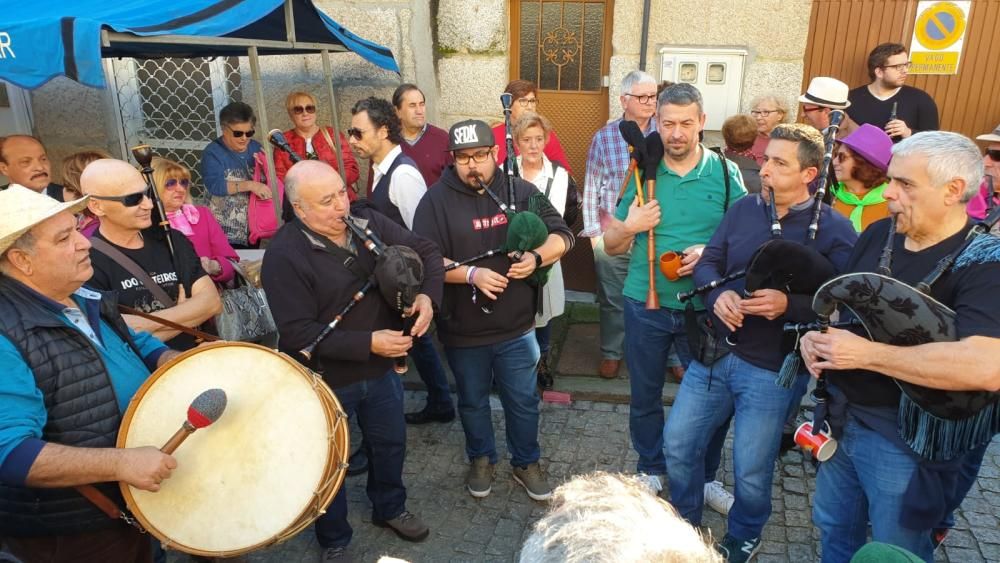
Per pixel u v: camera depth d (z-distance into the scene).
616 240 3.13
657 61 5.00
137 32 2.81
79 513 1.98
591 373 4.52
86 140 5.88
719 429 3.16
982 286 1.81
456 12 5.17
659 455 3.32
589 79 5.33
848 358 1.96
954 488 2.04
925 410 1.89
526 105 4.62
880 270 2.05
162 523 1.92
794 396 2.64
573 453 3.76
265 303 3.69
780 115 4.47
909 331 1.87
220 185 4.68
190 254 2.93
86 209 2.86
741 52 4.80
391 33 5.14
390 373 2.90
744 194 3.03
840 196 3.31
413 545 3.11
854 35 4.78
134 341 2.21
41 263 1.83
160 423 1.98
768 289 2.43
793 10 4.69
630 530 0.89
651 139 3.07
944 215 1.92
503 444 3.89
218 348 2.11
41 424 1.81
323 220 2.59
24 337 1.81
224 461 1.99
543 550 0.91
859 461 2.15
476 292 3.07
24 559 2.06
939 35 4.66
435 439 3.95
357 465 3.63
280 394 2.09
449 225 3.09
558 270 4.04
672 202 3.03
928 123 4.53
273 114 5.49
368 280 2.71
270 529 1.98
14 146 4.04
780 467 3.58
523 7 5.27
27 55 2.73
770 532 3.12
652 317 3.08
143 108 5.80
